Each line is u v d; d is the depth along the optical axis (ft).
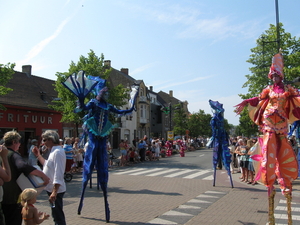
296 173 15.80
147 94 161.89
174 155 99.19
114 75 152.15
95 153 20.97
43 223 19.74
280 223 20.17
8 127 80.12
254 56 70.44
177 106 145.28
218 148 36.27
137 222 20.07
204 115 176.24
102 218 21.13
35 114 89.45
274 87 16.87
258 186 36.17
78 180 42.27
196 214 22.35
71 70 71.26
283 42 64.44
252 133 116.26
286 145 16.03
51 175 15.69
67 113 75.56
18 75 96.84
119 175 47.65
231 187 35.47
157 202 26.84
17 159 13.78
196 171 52.75
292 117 17.29
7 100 81.35
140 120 149.79
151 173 50.03
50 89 104.63
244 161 39.01
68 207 24.77
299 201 27.76
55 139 15.99
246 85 71.67
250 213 22.71
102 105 21.49
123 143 63.82
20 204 14.03
